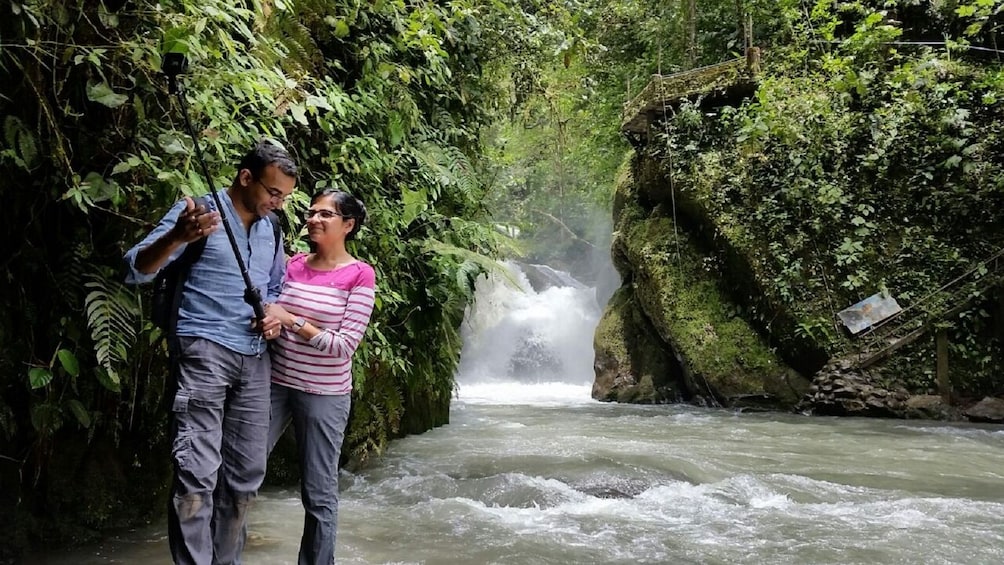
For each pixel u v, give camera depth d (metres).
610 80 15.17
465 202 6.45
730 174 11.35
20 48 2.71
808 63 11.41
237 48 3.61
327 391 2.66
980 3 8.91
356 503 4.39
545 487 4.56
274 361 2.68
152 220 3.12
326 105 3.94
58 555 3.11
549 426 8.22
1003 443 6.98
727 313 11.42
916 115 10.23
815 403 9.70
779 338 10.57
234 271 2.48
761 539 3.57
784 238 10.62
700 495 4.52
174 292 2.44
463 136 7.03
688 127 12.00
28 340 2.94
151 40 3.02
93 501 3.34
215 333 2.43
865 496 4.57
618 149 16.92
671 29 14.32
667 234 12.35
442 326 5.98
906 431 7.85
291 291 2.70
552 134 18.77
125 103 3.04
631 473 4.94
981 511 4.14
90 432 3.14
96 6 2.85
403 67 5.02
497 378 17.20
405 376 5.46
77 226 3.01
